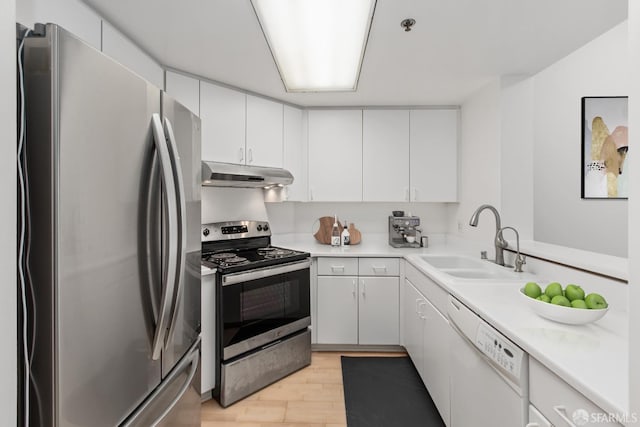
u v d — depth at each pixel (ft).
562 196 8.24
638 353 1.80
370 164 9.30
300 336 7.70
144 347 3.14
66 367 2.31
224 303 6.26
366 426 5.73
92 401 2.54
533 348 2.96
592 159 7.98
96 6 4.57
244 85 7.64
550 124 8.27
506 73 7.00
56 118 2.22
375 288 8.37
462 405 4.60
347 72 6.89
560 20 4.98
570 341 3.10
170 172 3.26
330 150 9.31
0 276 1.86
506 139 7.12
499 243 6.59
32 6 3.57
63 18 3.99
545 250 5.96
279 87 7.78
